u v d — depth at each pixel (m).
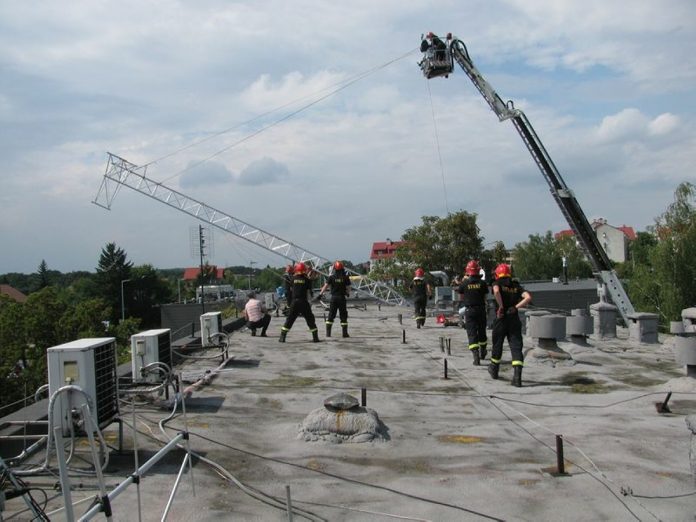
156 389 7.70
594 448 6.72
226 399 8.71
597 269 21.69
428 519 4.84
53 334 54.75
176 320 45.03
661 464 6.18
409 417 8.04
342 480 5.67
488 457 6.38
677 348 9.74
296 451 6.46
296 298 15.67
